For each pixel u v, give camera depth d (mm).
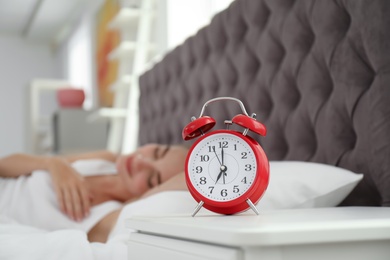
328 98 1349
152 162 1739
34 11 6801
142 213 1252
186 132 906
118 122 4254
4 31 7727
